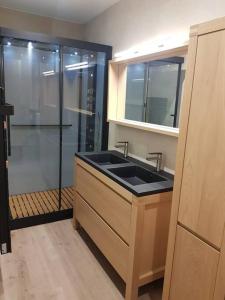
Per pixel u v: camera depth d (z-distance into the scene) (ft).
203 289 4.21
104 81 9.57
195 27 3.88
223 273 3.81
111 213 6.47
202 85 3.86
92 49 9.01
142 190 5.38
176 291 4.80
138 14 7.76
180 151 4.39
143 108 7.98
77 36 11.43
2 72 8.44
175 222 4.66
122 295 6.27
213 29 3.59
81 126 10.69
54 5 9.37
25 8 9.77
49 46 9.04
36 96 10.02
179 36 6.27
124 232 5.90
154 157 7.17
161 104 7.19
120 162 8.58
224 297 3.84
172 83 6.72
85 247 8.13
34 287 6.40
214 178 3.82
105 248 6.91
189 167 4.24
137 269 5.71
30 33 7.98
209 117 3.80
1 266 7.09
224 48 3.48
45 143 10.79
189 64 4.05
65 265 7.25
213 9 5.37
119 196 6.02
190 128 4.15
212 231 3.93
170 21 6.53
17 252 7.74
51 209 9.94
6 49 9.04
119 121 8.56
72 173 11.19
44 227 9.28
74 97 10.28
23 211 9.71
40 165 10.96
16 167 10.60
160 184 5.83
